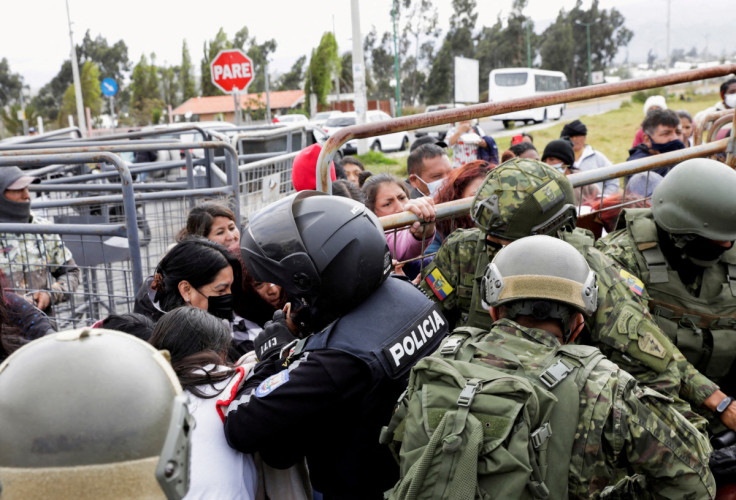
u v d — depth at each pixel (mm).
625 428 1538
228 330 2002
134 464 839
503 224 2180
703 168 2182
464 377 1589
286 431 1724
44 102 101312
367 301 1867
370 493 1854
